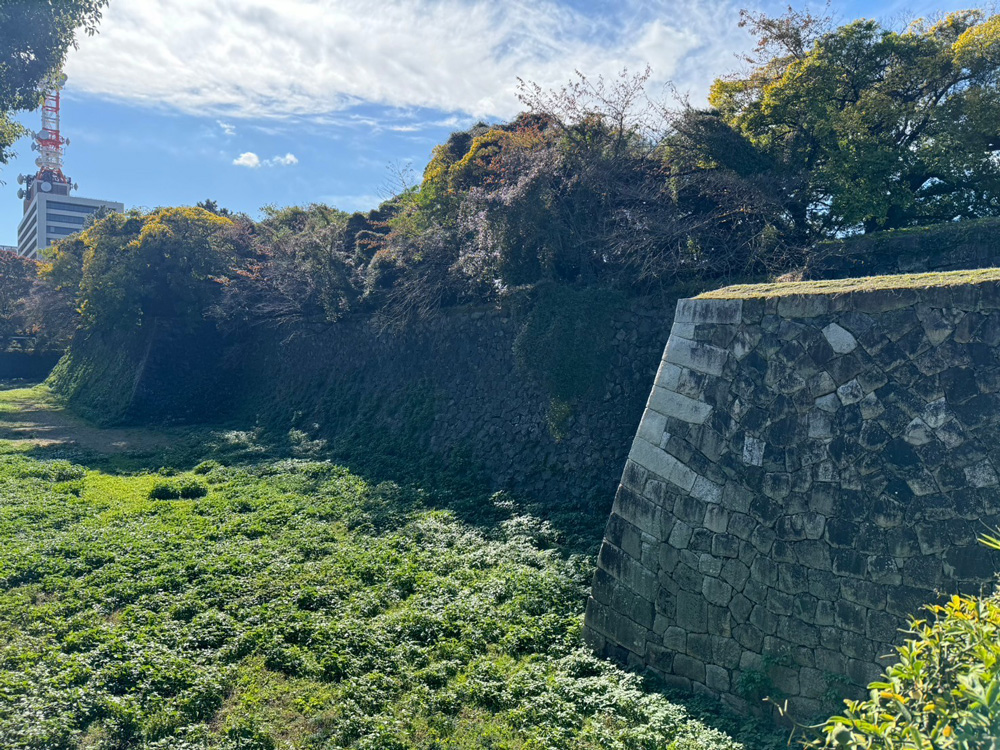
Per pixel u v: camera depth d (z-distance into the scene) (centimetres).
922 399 544
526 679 663
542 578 849
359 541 1076
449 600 834
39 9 1338
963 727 259
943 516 525
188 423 2364
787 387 615
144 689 631
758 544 611
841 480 575
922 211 1330
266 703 633
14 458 1673
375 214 2405
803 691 573
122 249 2562
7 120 1474
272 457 1734
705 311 680
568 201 1298
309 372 2206
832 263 1011
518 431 1330
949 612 313
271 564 961
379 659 703
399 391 1747
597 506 1084
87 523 1152
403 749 564
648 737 563
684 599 653
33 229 9581
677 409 685
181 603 821
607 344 1166
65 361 3438
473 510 1181
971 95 1222
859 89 1320
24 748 534
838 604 565
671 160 1263
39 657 683
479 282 1502
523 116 1608
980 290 526
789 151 1297
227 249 2639
